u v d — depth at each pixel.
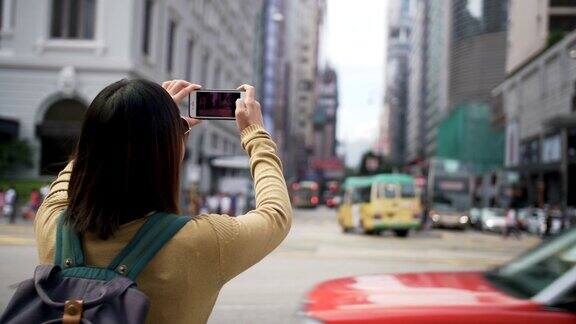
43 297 1.36
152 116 1.56
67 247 1.48
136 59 30.11
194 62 42.78
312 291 4.00
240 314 8.18
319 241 22.50
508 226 33.06
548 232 33.16
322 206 104.62
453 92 130.62
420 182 46.66
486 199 49.44
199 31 43.62
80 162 1.54
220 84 52.62
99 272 1.44
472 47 126.81
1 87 29.53
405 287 3.73
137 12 30.09
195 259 1.47
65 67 29.27
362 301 3.33
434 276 4.20
